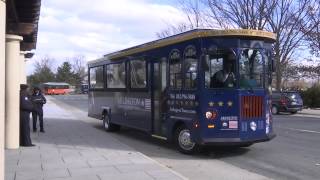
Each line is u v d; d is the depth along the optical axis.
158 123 15.16
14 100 14.09
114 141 15.93
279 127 22.59
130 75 17.48
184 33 13.62
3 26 7.34
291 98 34.41
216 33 12.72
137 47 16.77
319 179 10.23
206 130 12.72
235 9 37.78
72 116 29.62
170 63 14.26
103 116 20.70
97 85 21.75
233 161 12.57
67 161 11.62
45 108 39.38
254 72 13.19
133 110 17.20
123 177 9.62
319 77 49.25
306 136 18.39
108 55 20.14
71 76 126.12
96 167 10.77
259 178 10.30
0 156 7.21
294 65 49.75
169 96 14.32
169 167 11.51
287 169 11.39
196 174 10.76
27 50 26.03
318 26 40.12
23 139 14.45
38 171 10.30
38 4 13.31
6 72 14.16
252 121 13.08
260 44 13.30
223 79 12.84
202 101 12.73
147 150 14.66
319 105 42.09
